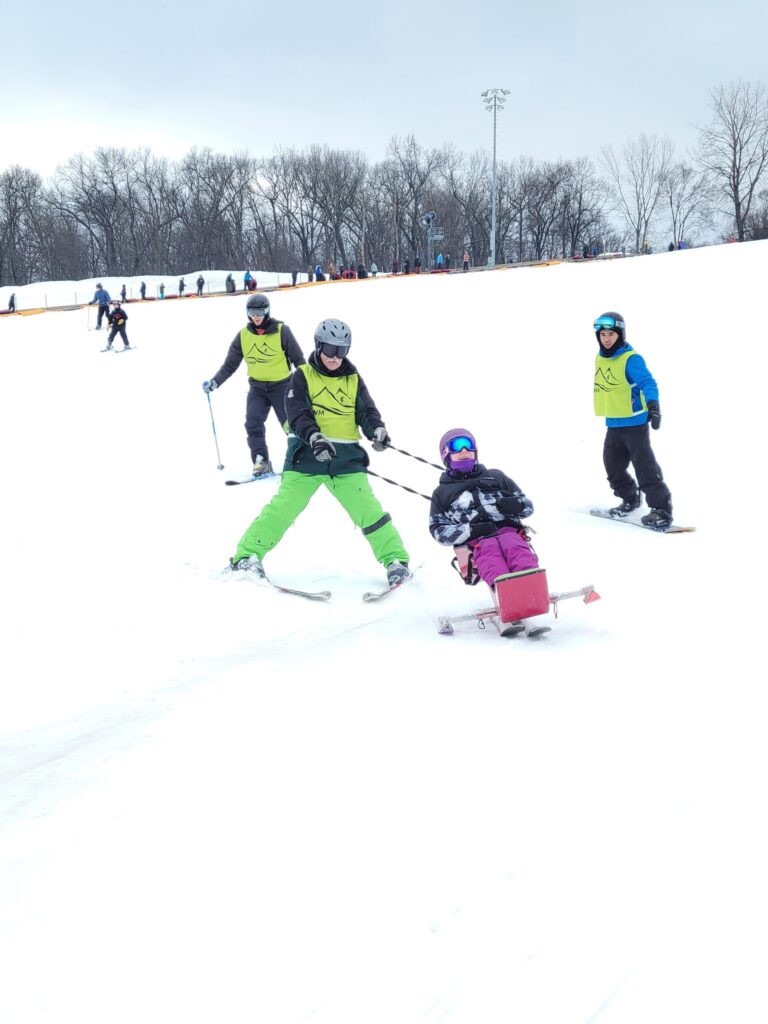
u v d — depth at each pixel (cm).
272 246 8569
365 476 572
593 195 7906
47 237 8325
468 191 8169
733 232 6950
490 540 466
